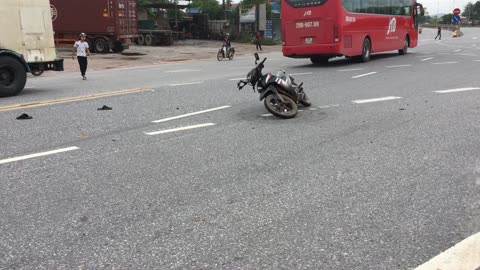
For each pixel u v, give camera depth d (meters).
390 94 10.84
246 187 5.00
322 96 10.81
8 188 5.05
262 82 8.68
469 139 6.76
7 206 4.57
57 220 4.24
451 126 7.56
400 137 6.97
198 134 7.39
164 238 3.87
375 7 20.80
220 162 5.90
